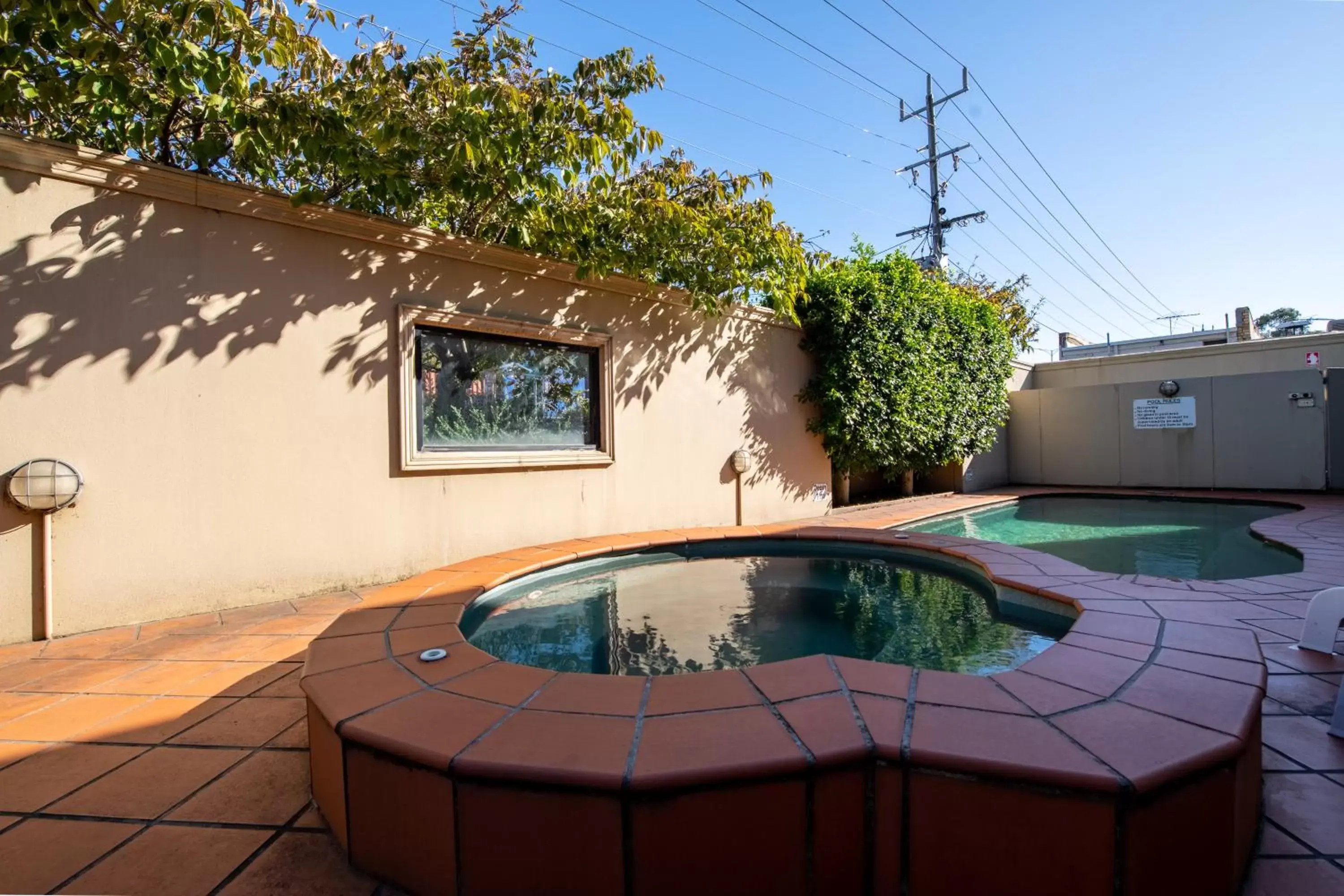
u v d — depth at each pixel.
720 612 3.34
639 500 5.91
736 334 6.89
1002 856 1.25
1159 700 1.59
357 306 4.23
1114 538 6.15
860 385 7.59
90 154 3.26
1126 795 1.17
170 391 3.54
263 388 3.86
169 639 3.22
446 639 2.35
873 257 9.05
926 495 10.09
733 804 1.27
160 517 3.52
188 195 3.58
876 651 2.64
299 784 1.87
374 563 4.30
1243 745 1.36
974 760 1.27
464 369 4.84
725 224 5.75
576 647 2.80
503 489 4.96
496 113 4.12
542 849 1.29
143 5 3.11
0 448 3.09
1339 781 1.79
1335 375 8.82
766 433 7.21
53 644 3.14
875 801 1.35
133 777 1.91
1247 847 1.46
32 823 1.67
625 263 5.41
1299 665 2.65
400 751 1.41
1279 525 6.15
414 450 4.46
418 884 1.41
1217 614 2.50
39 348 3.18
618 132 4.56
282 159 4.32
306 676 1.92
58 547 3.24
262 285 3.85
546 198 4.75
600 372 5.66
